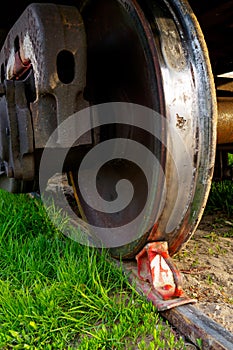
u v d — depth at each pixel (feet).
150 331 2.30
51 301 2.45
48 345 2.18
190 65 2.29
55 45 2.38
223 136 3.79
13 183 2.91
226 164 4.62
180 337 2.24
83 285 2.67
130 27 2.47
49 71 2.38
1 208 4.18
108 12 2.67
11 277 2.92
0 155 2.66
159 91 2.22
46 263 3.03
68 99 2.47
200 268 3.16
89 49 2.99
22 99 2.52
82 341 2.21
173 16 2.38
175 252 2.68
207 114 2.28
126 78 2.64
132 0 2.36
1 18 3.37
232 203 4.79
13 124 2.51
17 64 2.73
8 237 3.51
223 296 2.75
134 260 2.93
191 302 2.45
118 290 2.74
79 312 2.47
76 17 2.45
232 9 3.52
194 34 2.33
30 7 2.44
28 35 2.50
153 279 2.55
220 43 4.26
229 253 3.47
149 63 2.28
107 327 2.38
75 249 3.19
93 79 2.82
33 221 3.94
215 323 2.25
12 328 2.32
